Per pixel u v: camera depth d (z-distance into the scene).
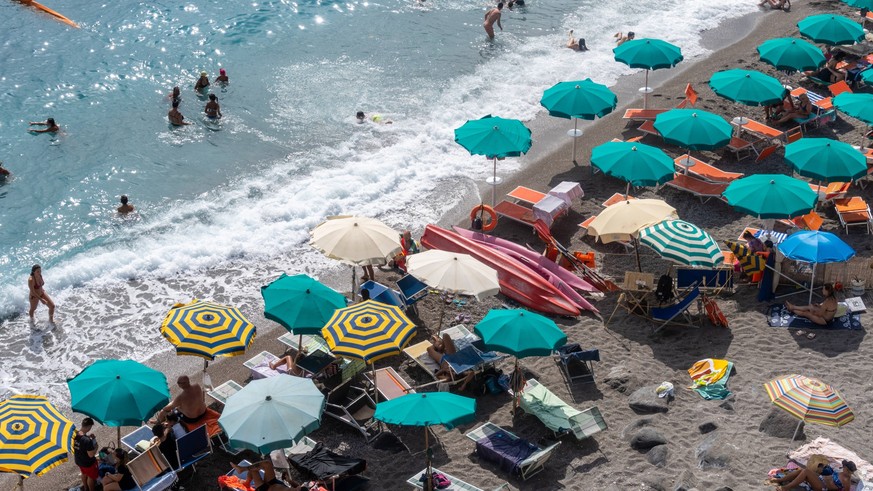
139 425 12.77
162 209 21.81
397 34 33.06
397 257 19.19
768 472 12.87
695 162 22.34
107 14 33.38
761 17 34.75
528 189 21.48
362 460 13.34
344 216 18.30
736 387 15.04
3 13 32.91
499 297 18.25
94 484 13.25
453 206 22.11
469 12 35.50
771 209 17.89
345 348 14.00
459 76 29.58
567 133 24.41
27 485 13.70
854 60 28.92
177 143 25.00
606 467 13.40
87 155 24.14
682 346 16.36
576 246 19.84
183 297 18.64
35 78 28.31
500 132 20.38
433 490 12.77
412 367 16.16
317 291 15.34
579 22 34.56
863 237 19.56
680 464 13.24
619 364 15.89
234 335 14.35
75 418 15.18
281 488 12.46
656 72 29.75
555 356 16.19
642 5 36.34
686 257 16.53
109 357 16.80
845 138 24.23
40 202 21.94
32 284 17.27
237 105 27.31
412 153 24.64
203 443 13.43
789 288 17.81
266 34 32.53
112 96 27.55
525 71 29.94
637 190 22.00
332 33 32.91
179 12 33.91
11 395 15.70
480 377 15.51
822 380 15.05
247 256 20.14
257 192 22.67
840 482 12.25
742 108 26.41
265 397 12.62
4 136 24.84
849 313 16.77
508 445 13.64
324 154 24.62
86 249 20.17
